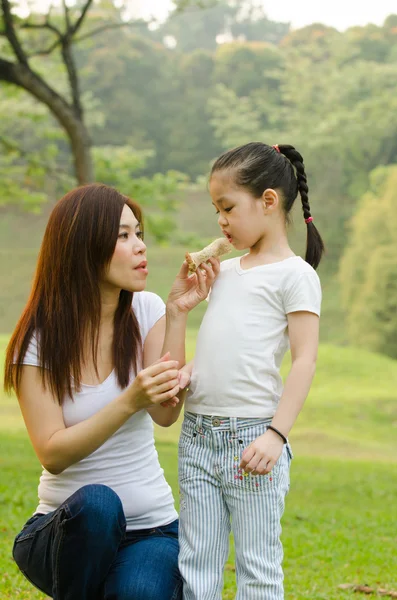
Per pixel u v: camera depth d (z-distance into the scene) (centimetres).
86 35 1470
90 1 1379
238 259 329
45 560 311
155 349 335
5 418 2023
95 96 5438
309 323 304
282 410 295
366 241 3644
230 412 304
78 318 315
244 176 315
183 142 5366
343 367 3164
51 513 310
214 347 310
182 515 312
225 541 309
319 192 4462
